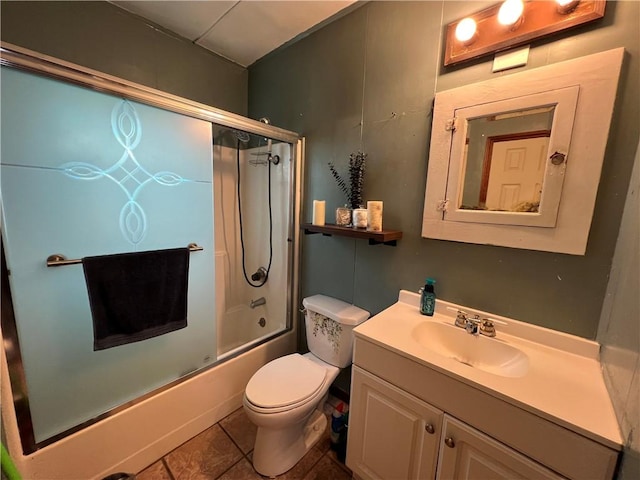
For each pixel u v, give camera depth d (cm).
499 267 118
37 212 100
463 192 124
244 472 133
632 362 68
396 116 143
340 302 171
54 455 108
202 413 154
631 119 89
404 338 111
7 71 91
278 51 199
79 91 106
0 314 95
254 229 237
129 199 123
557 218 102
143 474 131
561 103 98
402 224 145
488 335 116
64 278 108
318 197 185
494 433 84
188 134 140
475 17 114
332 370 151
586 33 94
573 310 103
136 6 157
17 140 95
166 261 132
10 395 97
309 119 185
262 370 142
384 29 143
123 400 129
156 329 130
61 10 141
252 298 243
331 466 138
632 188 85
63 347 110
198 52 195
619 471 65
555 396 80
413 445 103
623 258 84
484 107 114
